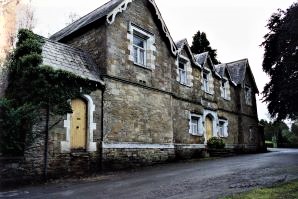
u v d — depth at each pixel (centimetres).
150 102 1573
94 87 1298
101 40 1414
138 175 1114
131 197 721
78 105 1250
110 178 1064
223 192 727
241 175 994
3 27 1598
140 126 1485
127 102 1438
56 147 1123
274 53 2173
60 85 1166
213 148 2020
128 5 1553
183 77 1962
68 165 1151
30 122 1034
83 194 778
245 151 2538
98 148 1274
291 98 1989
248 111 2752
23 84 1122
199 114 2009
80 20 1839
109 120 1336
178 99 1828
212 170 1159
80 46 1516
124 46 1483
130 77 1480
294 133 5103
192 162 1566
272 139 4372
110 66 1388
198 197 686
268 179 890
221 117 2302
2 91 1157
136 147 1438
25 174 1012
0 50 1475
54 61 1222
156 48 1688
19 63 1133
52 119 1128
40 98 1105
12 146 976
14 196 785
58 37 1722
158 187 838
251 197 629
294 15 1867
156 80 1641
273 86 2172
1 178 945
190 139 1877
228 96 2473
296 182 790
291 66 1938
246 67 2861
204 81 2198
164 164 1522
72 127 1212
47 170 1079
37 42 1186
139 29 1593
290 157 1664
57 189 873
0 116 973
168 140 1653
